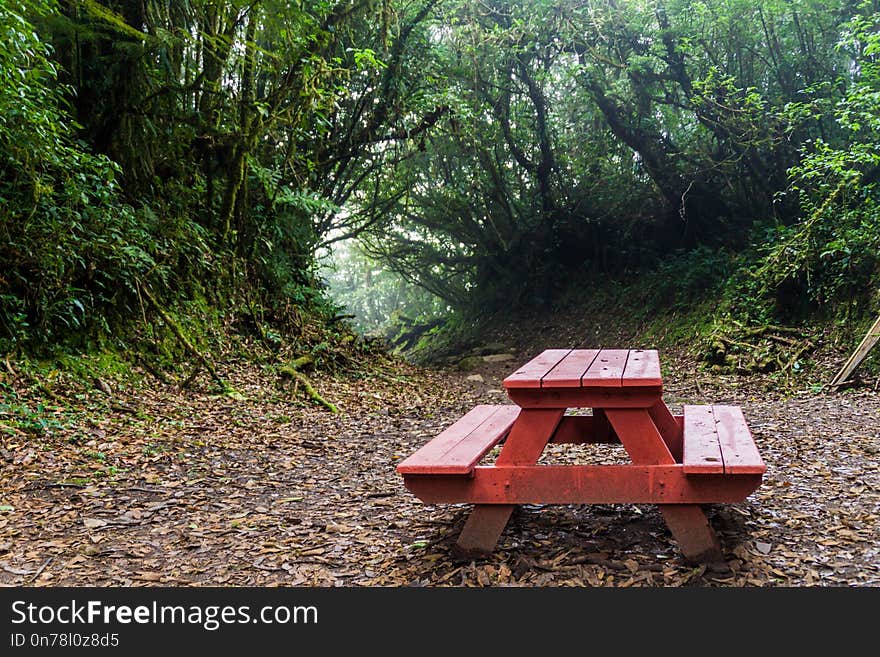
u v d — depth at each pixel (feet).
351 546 10.75
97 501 13.05
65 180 23.73
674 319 48.70
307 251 44.34
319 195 42.37
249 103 34.04
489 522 9.84
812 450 16.62
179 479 14.92
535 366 10.87
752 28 48.80
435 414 26.04
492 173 62.44
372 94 45.44
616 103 53.78
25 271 22.21
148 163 30.89
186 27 31.83
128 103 29.22
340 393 29.50
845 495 12.64
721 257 49.06
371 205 63.72
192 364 26.76
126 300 25.80
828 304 36.78
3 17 18.56
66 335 22.98
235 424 21.27
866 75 33.71
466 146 60.54
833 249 35.50
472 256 75.72
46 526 11.66
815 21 46.44
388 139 48.67
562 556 9.88
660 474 9.21
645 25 49.90
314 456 17.87
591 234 63.36
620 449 17.35
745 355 37.04
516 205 66.85
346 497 13.75
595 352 13.07
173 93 31.48
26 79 20.39
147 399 22.29
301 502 13.39
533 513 11.92
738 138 46.88
